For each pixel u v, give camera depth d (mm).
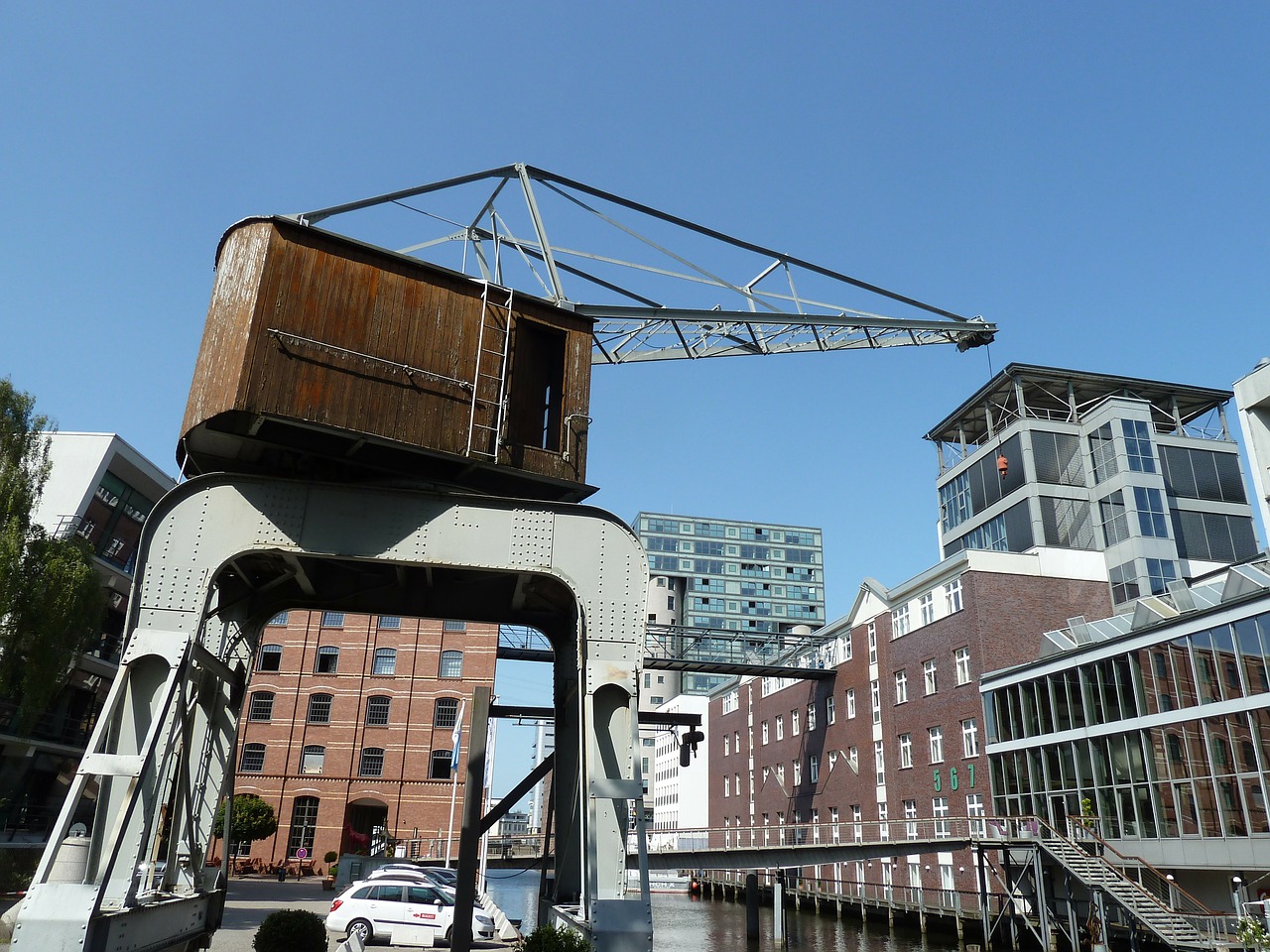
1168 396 55094
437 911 24328
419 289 13391
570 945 10281
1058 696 36656
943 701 44938
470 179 19125
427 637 61719
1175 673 30750
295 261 12500
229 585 14078
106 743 10320
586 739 11719
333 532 11953
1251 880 28078
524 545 12578
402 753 58969
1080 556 46812
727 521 161625
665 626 58312
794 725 62469
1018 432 52688
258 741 58625
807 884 56000
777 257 26750
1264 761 26812
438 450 12734
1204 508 49219
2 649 28344
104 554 45812
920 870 44344
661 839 47750
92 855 9875
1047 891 35062
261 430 12352
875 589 53031
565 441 13922
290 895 38750
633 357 26453
